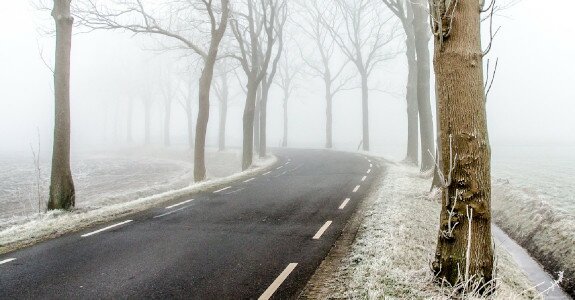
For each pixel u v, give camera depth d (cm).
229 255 623
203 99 1697
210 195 1212
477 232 445
